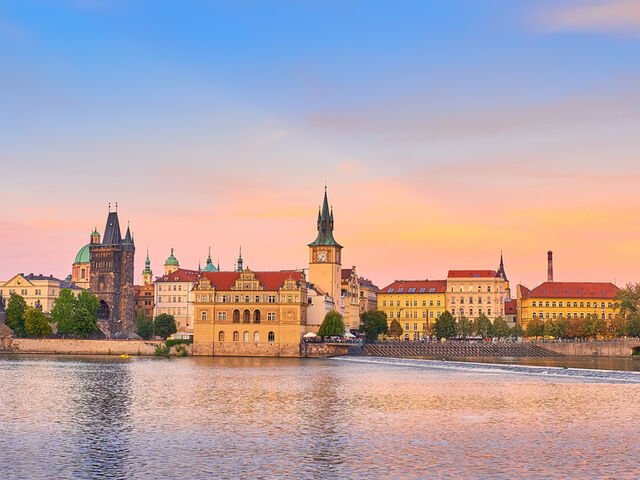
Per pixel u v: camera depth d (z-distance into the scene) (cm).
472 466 8012
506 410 11938
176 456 8475
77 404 12506
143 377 17350
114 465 8075
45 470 7881
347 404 12588
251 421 10762
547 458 8381
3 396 13550
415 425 10469
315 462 8194
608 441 9319
